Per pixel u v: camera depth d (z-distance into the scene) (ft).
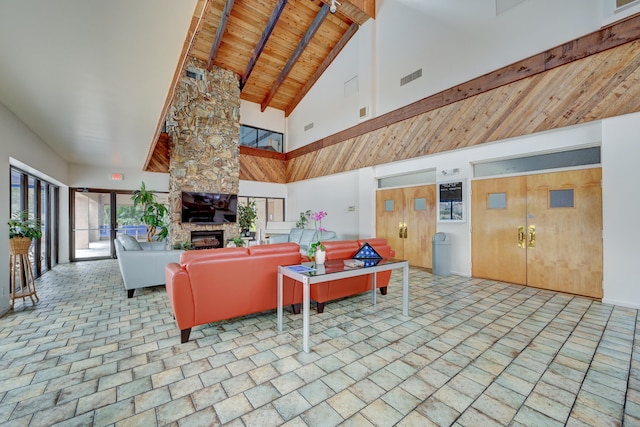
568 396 5.72
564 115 12.21
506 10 14.05
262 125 30.96
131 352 7.60
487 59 14.80
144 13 5.88
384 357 7.32
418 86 18.30
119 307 11.36
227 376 6.46
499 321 9.73
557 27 12.41
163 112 11.49
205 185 24.20
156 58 7.69
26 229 11.68
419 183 19.33
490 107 14.69
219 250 8.74
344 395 5.78
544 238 13.60
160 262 13.21
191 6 5.76
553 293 12.97
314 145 27.76
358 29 22.43
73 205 22.40
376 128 21.13
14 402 5.53
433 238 17.04
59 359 7.22
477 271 16.11
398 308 11.16
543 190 13.60
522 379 6.31
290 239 25.55
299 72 27.20
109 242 23.85
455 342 8.15
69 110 11.13
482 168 15.99
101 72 8.32
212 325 9.43
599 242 12.00
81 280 16.08
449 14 16.53
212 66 24.57
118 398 5.67
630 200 10.72
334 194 25.91
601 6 11.24
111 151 18.01
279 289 9.03
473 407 5.41
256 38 23.18
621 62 10.81
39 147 14.64
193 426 4.91
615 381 6.20
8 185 10.91
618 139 10.92
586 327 9.10
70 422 5.01
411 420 5.07
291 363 7.04
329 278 8.10
